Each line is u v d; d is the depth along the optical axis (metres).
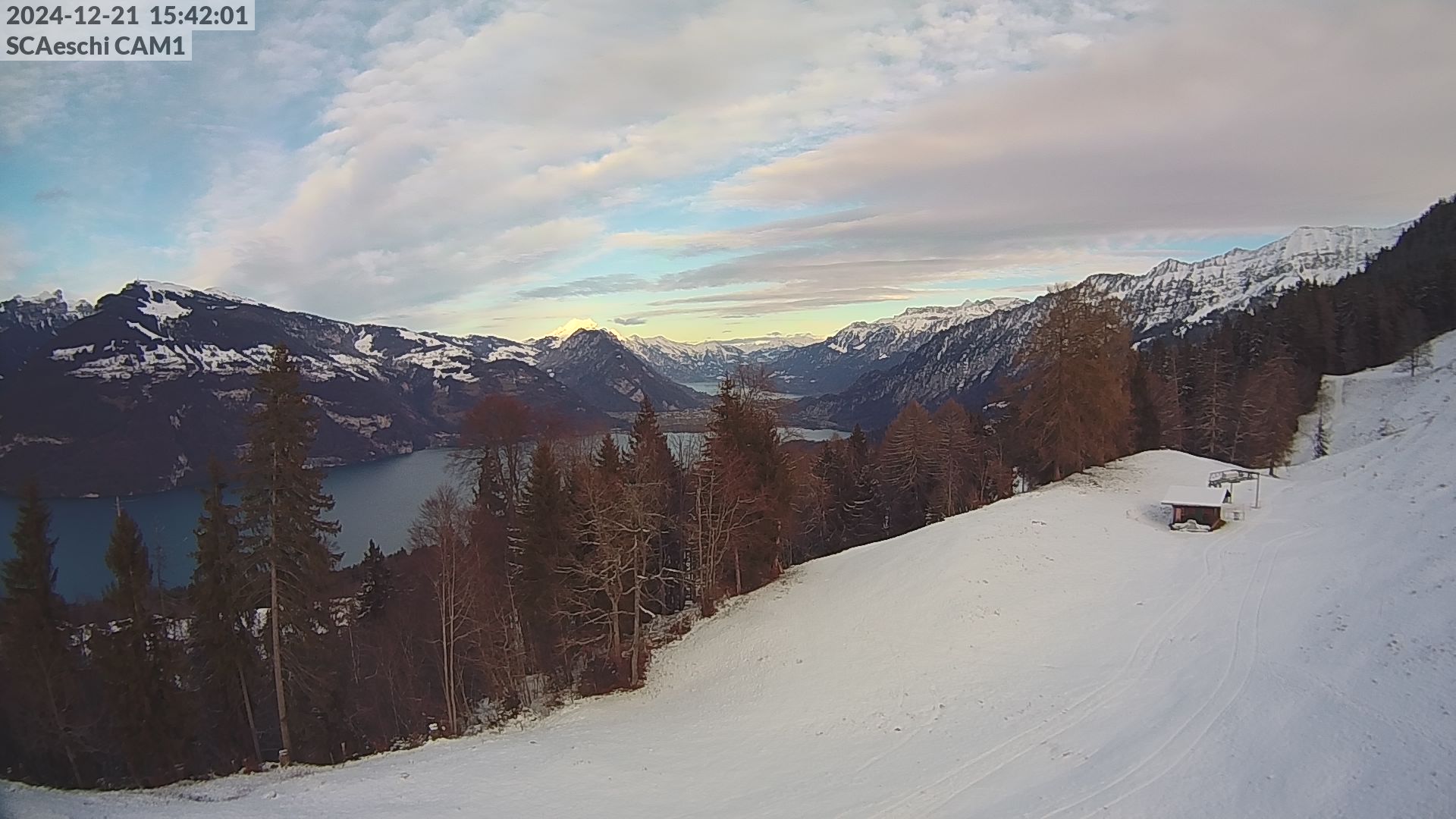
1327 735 19.56
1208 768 19.08
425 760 25.58
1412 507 37.25
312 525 29.59
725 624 37.94
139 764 29.36
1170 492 42.56
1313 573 31.98
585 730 28.56
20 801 22.06
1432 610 25.19
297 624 30.17
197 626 31.19
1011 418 68.56
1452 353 87.81
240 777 25.92
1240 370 88.81
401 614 43.47
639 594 35.81
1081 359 51.44
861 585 38.06
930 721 24.94
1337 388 87.69
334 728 34.78
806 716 27.28
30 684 29.67
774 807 20.19
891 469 78.69
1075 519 42.22
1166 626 28.97
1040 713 23.97
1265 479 51.28
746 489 41.50
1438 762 17.23
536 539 38.03
